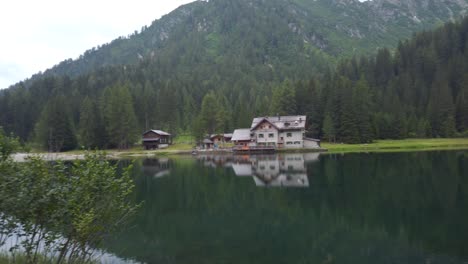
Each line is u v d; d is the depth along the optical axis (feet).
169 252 57.06
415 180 116.16
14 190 32.37
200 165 196.85
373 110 362.53
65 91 474.08
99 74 614.34
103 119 325.42
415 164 158.40
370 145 287.07
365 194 98.07
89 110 324.39
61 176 34.47
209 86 610.65
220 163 207.82
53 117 308.40
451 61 428.97
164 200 99.60
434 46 471.21
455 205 81.30
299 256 54.95
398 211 78.89
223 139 335.06
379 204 85.87
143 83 550.77
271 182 125.80
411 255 53.72
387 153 227.81
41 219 34.30
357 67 499.51
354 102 310.86
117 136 313.32
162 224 74.49
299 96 368.27
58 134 305.73
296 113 361.71
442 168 141.49
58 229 35.22
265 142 301.43
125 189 39.37
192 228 71.36
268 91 550.36
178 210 87.35
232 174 151.43
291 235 65.72
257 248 59.00
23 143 36.68
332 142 319.88
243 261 53.16
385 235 63.62
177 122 406.21
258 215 80.79
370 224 70.38
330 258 53.88
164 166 194.70
